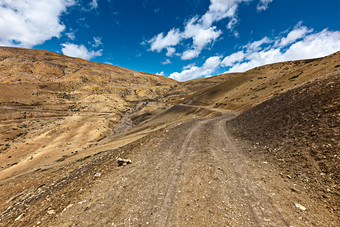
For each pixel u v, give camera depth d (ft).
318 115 32.14
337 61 114.11
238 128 59.93
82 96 529.45
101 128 269.23
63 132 239.30
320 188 18.07
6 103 348.59
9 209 30.50
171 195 20.75
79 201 21.90
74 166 63.41
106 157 49.21
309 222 14.32
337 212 14.56
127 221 16.90
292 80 145.48
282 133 36.32
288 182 20.89
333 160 20.79
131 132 218.38
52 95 480.64
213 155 34.27
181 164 30.58
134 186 23.98
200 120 92.48
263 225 14.71
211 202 18.78
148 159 35.35
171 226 15.72
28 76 625.41
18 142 199.52
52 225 17.72
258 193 19.60
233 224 15.24
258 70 311.06
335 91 34.47
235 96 214.48
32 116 326.85
